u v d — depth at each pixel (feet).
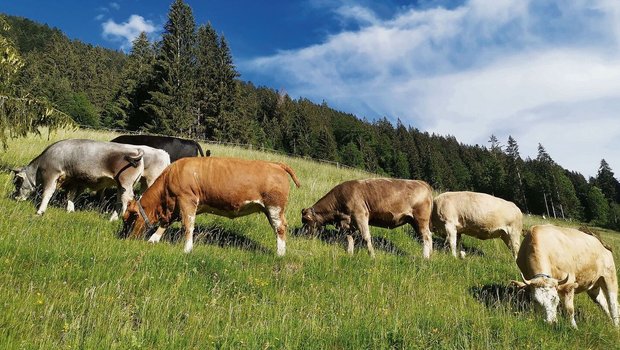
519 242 36.01
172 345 14.30
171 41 172.04
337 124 404.77
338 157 328.90
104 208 34.09
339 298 21.06
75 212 30.60
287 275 23.22
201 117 181.68
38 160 30.91
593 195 247.29
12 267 18.40
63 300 16.44
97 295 16.90
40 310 15.25
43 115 36.06
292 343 15.58
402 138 436.76
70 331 14.05
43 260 19.77
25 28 512.22
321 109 477.77
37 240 21.49
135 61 203.92
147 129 154.30
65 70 323.57
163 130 151.74
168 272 20.79
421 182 32.94
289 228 35.76
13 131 36.11
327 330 17.06
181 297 18.29
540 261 22.81
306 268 24.98
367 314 19.12
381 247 33.50
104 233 25.79
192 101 171.83
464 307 22.17
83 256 20.51
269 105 369.71
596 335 20.30
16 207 28.04
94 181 30.94
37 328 14.30
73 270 18.99
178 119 154.51
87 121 226.17
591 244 24.22
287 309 18.72
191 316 16.87
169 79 163.53
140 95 172.14
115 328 14.65
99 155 30.50
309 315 18.53
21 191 31.24
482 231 35.60
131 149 31.40
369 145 383.24
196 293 19.36
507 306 22.40
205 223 32.60
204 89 179.01
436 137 504.43
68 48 354.95
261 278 22.26
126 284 18.78
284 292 20.79
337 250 29.60
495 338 18.54
